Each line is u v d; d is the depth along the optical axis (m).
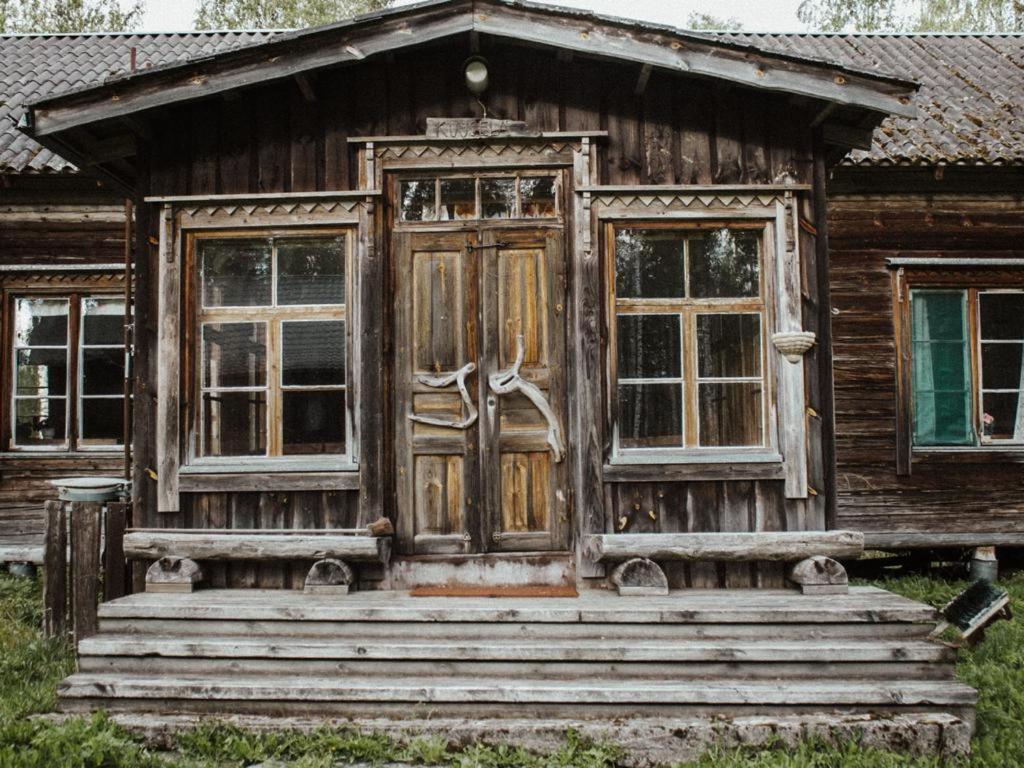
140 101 4.42
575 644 3.96
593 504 4.52
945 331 7.49
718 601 4.20
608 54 4.43
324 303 4.75
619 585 4.32
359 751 3.61
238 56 4.38
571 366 4.65
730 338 4.73
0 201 7.54
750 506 4.55
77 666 4.20
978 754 3.65
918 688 3.84
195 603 4.18
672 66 4.41
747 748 3.67
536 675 3.95
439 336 4.67
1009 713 4.02
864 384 7.34
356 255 4.70
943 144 7.10
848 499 7.27
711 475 4.54
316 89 4.73
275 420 4.72
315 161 4.75
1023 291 7.43
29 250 7.53
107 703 3.91
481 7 4.41
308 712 3.86
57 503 4.93
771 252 4.69
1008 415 7.46
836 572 4.34
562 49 4.56
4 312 7.49
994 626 5.29
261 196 4.67
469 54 4.74
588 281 4.61
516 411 4.64
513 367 4.62
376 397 4.59
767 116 4.76
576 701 3.79
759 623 4.04
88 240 7.55
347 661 3.97
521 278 4.69
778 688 3.83
